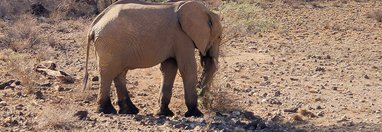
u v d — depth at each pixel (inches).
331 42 823.7
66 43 730.2
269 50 741.3
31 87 473.1
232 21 662.5
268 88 530.6
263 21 719.7
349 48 779.4
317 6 1185.4
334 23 992.2
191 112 415.2
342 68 649.0
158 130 372.5
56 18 902.4
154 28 400.8
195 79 410.9
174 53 407.5
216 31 415.2
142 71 580.1
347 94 517.3
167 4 411.5
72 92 475.8
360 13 1117.1
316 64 667.4
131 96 479.8
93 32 406.6
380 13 1046.4
